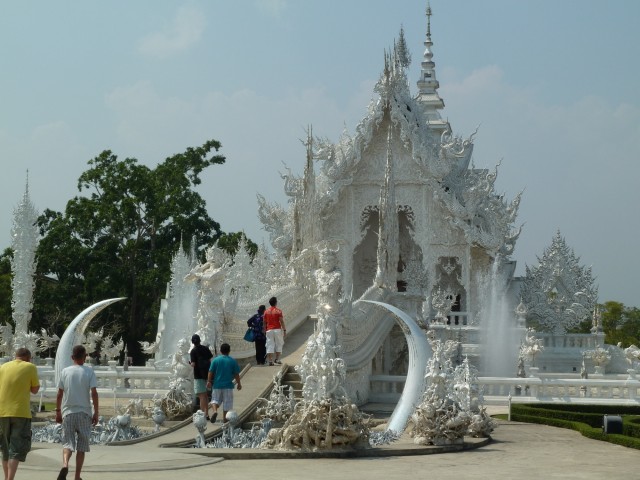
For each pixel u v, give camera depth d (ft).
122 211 213.66
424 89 234.38
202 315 89.45
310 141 146.10
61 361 82.69
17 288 133.28
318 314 79.41
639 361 178.09
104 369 114.52
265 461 61.05
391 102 189.26
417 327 85.10
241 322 101.76
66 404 49.73
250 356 99.71
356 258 205.57
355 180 192.13
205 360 77.66
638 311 325.83
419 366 82.64
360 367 101.81
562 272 196.75
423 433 70.69
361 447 65.77
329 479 53.57
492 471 59.47
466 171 201.98
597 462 65.67
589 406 106.73
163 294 211.82
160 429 75.05
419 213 190.80
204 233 224.94
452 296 200.54
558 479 56.75
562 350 177.99
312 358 68.69
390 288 145.69
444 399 72.02
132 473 53.88
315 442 63.93
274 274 168.55
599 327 182.91
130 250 215.51
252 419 80.23
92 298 211.00
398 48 207.31
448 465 61.82
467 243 188.96
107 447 64.59
